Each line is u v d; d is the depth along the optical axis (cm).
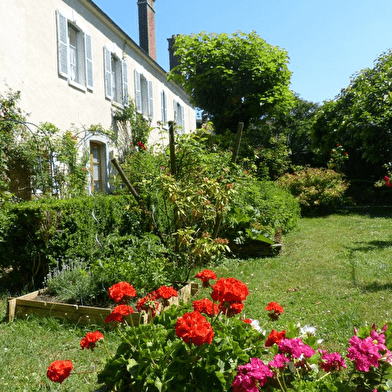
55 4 943
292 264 637
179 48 1423
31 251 515
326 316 400
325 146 1878
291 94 1427
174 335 223
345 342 336
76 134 952
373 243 797
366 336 207
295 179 1466
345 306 428
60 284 455
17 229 519
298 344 187
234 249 713
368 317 392
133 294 239
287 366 187
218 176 633
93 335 223
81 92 1057
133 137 1345
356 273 561
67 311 400
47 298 445
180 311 256
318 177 1412
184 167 629
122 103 1314
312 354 189
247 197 815
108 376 214
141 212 649
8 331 379
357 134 1569
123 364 212
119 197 676
